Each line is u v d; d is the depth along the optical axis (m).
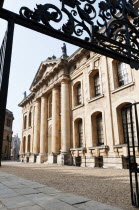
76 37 2.90
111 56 3.27
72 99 20.61
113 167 13.74
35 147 27.72
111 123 14.62
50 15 2.69
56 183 6.66
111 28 3.40
